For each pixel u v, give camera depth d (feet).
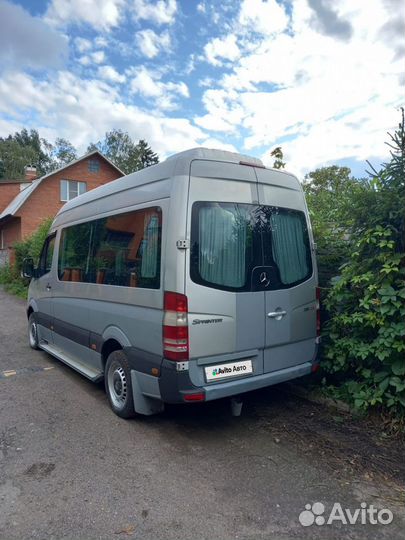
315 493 9.16
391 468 10.12
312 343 13.60
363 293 13.06
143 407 12.47
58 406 14.65
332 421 12.84
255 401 14.65
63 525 8.15
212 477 9.87
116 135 188.03
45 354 22.29
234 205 11.64
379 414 12.53
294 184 13.64
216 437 12.05
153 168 12.16
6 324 31.60
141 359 11.88
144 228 12.04
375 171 12.71
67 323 17.57
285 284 12.66
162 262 10.94
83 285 15.83
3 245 86.02
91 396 15.69
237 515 8.42
